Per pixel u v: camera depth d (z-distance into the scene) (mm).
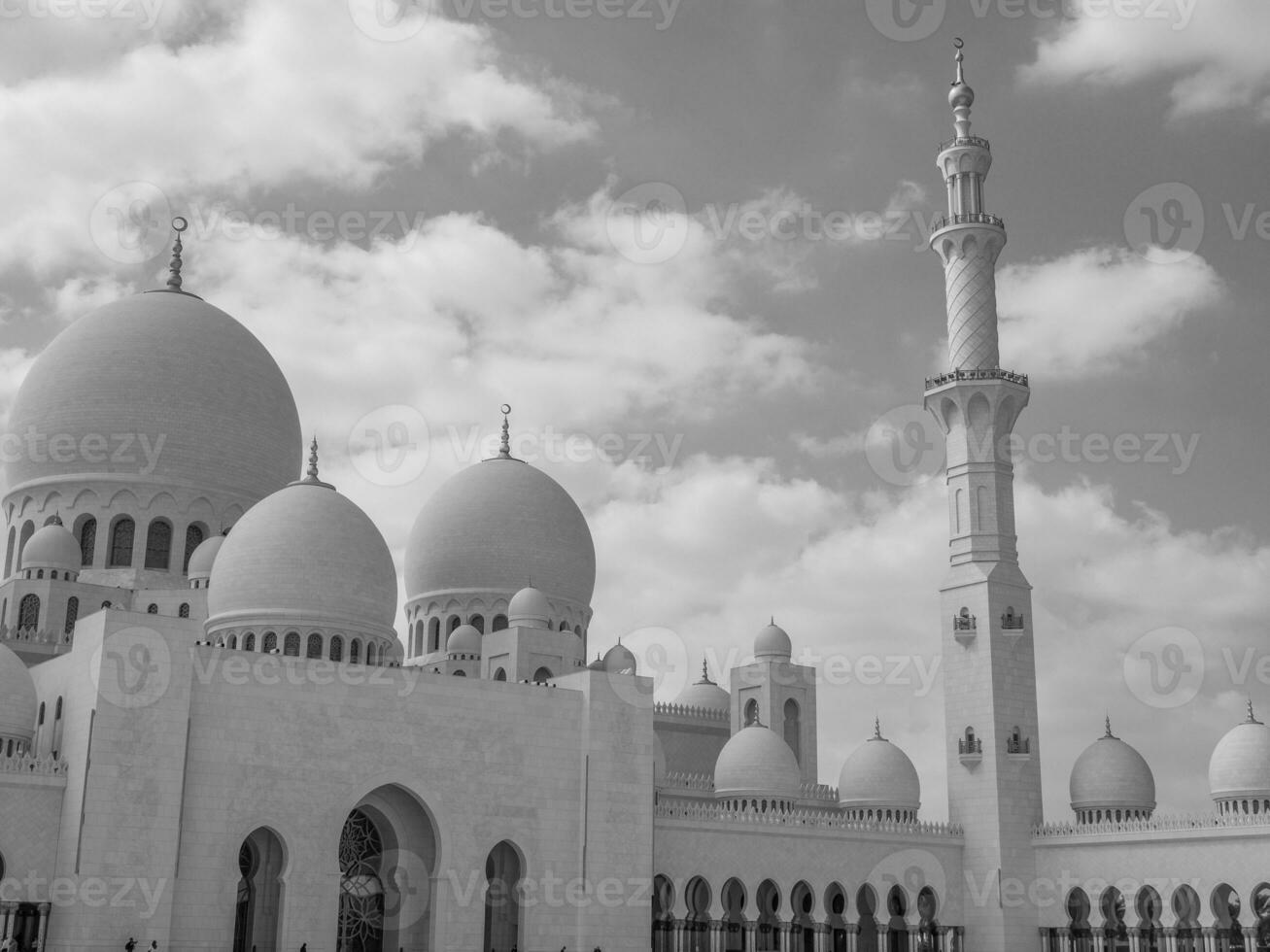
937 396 115438
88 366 107438
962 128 120250
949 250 117938
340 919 82875
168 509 106438
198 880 74375
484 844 84688
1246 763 99750
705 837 95938
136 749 73062
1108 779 107312
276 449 113438
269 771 78062
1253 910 92312
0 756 72438
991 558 110625
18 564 106312
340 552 93312
